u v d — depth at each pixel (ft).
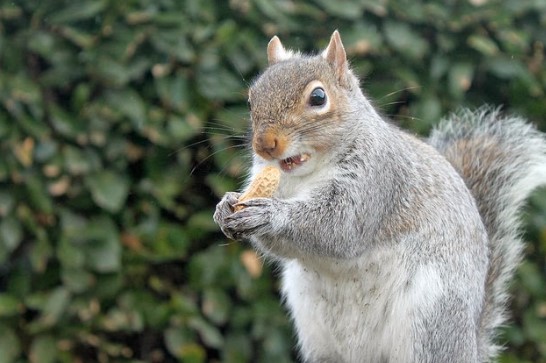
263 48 39.29
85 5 38.75
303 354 32.83
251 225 29.58
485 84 41.04
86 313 38.45
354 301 31.45
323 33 39.68
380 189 30.96
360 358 31.99
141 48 38.93
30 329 38.24
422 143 33.24
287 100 29.94
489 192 34.76
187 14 39.17
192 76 38.93
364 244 30.81
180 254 39.11
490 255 34.14
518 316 40.34
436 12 39.81
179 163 39.17
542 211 40.04
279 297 39.55
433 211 31.63
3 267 39.19
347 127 30.53
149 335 40.32
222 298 39.11
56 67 38.68
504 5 40.45
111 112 38.42
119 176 38.68
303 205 30.19
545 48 40.91
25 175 38.09
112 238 38.52
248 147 32.73
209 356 40.78
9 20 39.01
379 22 39.93
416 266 31.17
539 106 40.63
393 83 39.60
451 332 31.24
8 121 38.06
